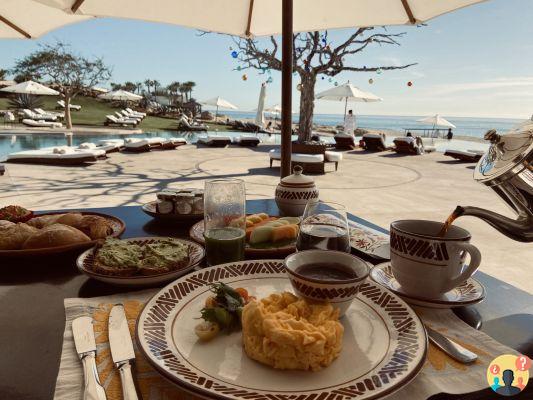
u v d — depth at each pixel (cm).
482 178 68
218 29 210
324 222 86
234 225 99
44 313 71
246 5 201
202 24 204
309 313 57
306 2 197
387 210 506
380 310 69
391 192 626
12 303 75
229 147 1283
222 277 81
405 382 48
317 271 67
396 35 1106
